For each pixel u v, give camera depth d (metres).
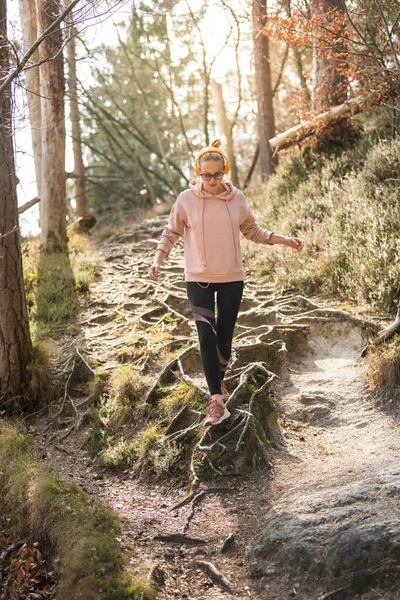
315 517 3.51
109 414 5.28
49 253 9.96
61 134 9.90
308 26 8.29
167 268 8.73
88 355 6.20
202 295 4.01
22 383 5.78
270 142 10.90
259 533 3.65
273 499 4.00
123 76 23.66
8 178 5.47
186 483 4.36
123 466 4.74
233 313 4.07
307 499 3.75
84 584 3.28
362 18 8.17
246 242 8.95
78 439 5.24
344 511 3.47
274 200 10.23
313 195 9.19
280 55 18.55
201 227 3.97
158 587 3.32
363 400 5.05
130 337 6.46
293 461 4.44
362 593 2.99
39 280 8.49
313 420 4.95
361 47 8.46
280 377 5.54
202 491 4.21
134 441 4.93
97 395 5.58
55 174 9.94
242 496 4.15
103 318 7.21
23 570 3.50
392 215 7.01
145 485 4.49
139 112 24.67
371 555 3.09
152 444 4.75
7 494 4.23
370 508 3.43
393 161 8.02
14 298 5.69
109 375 5.75
